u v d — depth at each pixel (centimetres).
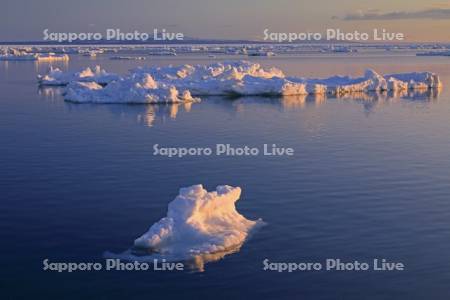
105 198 2519
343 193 2602
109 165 3133
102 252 1934
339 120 4850
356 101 6209
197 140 3906
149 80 6397
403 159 3306
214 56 19450
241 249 1950
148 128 4391
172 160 3262
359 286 1708
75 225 2183
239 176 2902
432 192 2623
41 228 2153
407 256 1911
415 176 2909
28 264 1847
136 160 3259
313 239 2050
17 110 5353
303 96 6688
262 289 1688
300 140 3909
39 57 15825
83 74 8238
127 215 2295
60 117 4925
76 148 3594
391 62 14975
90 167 3084
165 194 2581
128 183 2762
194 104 5897
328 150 3566
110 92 6006
